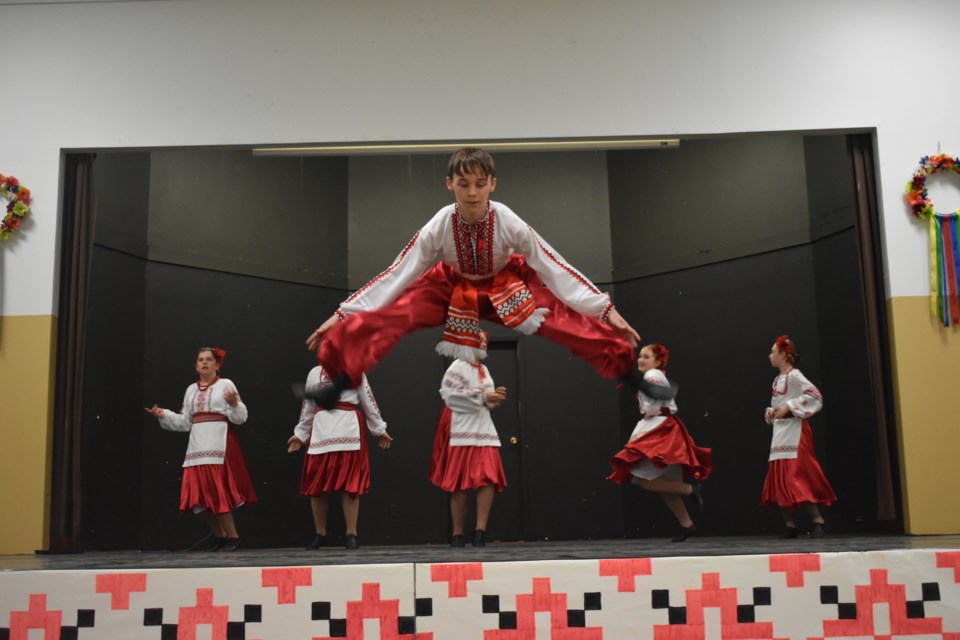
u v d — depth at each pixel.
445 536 7.79
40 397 5.61
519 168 8.28
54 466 5.58
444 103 5.89
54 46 5.95
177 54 5.95
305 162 8.00
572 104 5.89
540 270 3.01
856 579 2.84
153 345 7.00
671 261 7.79
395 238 8.16
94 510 6.43
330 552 4.37
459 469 4.78
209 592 2.83
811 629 2.81
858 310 6.63
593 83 5.91
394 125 5.87
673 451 5.00
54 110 5.89
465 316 3.01
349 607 2.80
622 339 2.91
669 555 2.95
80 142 5.87
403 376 7.98
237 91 5.91
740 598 2.82
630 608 2.80
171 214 7.20
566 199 8.23
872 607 2.83
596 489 7.81
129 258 6.90
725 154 7.64
